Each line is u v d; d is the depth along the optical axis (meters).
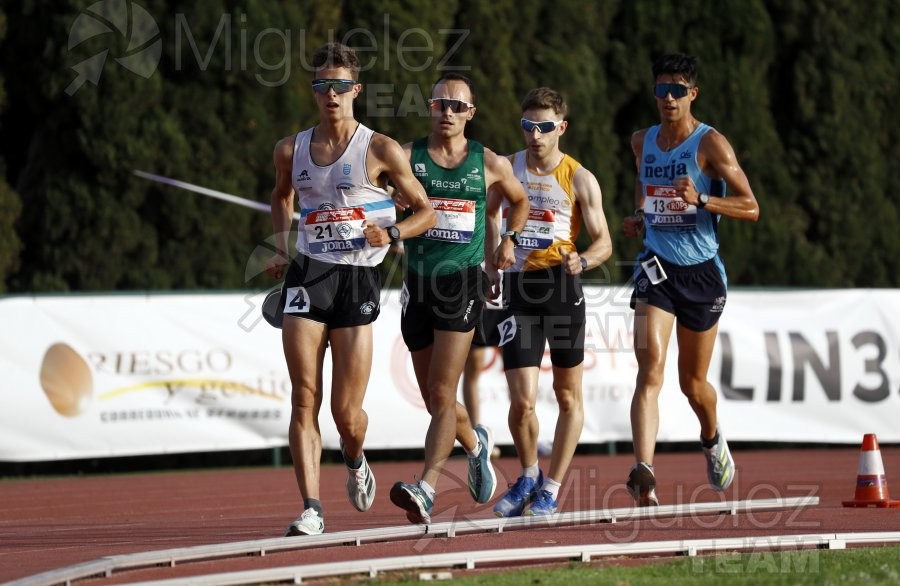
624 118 58.50
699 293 26.08
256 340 43.81
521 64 55.59
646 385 26.00
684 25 58.41
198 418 42.88
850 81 60.03
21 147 52.03
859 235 59.78
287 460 49.47
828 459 46.47
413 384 45.12
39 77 49.25
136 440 42.12
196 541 23.08
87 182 49.50
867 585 16.56
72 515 31.30
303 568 17.33
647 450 25.67
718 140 25.67
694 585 16.72
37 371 41.31
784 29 59.72
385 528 21.89
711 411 27.20
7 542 24.25
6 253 48.91
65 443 41.41
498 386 45.56
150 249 49.94
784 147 59.91
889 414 49.00
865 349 49.09
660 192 26.09
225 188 50.47
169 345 42.81
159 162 49.56
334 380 22.23
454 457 44.56
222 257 50.53
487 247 25.72
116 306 42.44
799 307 49.00
